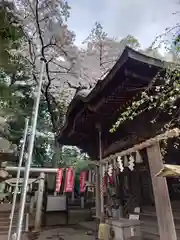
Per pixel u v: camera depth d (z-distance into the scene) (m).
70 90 16.36
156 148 3.39
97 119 5.35
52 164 15.84
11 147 5.75
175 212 4.74
